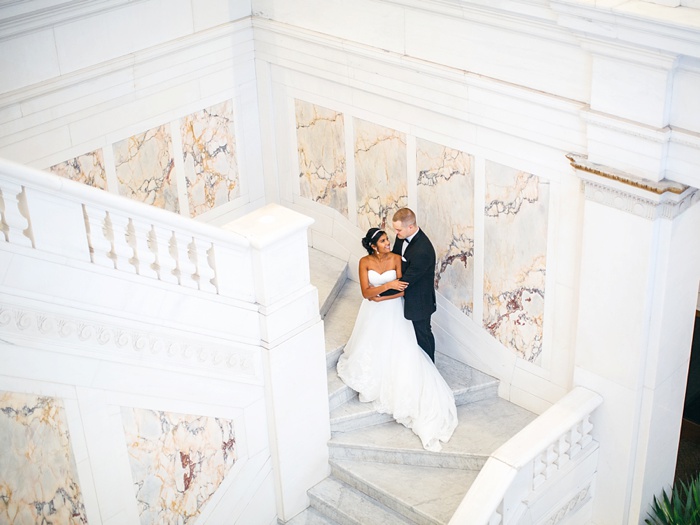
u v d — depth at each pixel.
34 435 5.43
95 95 7.17
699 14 5.18
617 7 5.37
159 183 7.90
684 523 6.86
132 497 6.12
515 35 6.25
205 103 8.02
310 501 7.27
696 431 8.83
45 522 5.66
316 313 6.75
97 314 5.46
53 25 6.75
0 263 4.98
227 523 6.82
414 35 6.91
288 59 7.99
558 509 6.82
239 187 8.66
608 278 6.30
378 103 7.48
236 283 6.21
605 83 5.77
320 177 8.38
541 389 7.24
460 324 7.66
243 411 6.60
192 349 6.05
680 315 6.48
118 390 5.75
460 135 6.96
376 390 7.38
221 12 7.85
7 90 6.64
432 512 6.68
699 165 5.59
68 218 5.21
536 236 6.76
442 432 7.13
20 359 5.19
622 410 6.67
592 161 6.04
